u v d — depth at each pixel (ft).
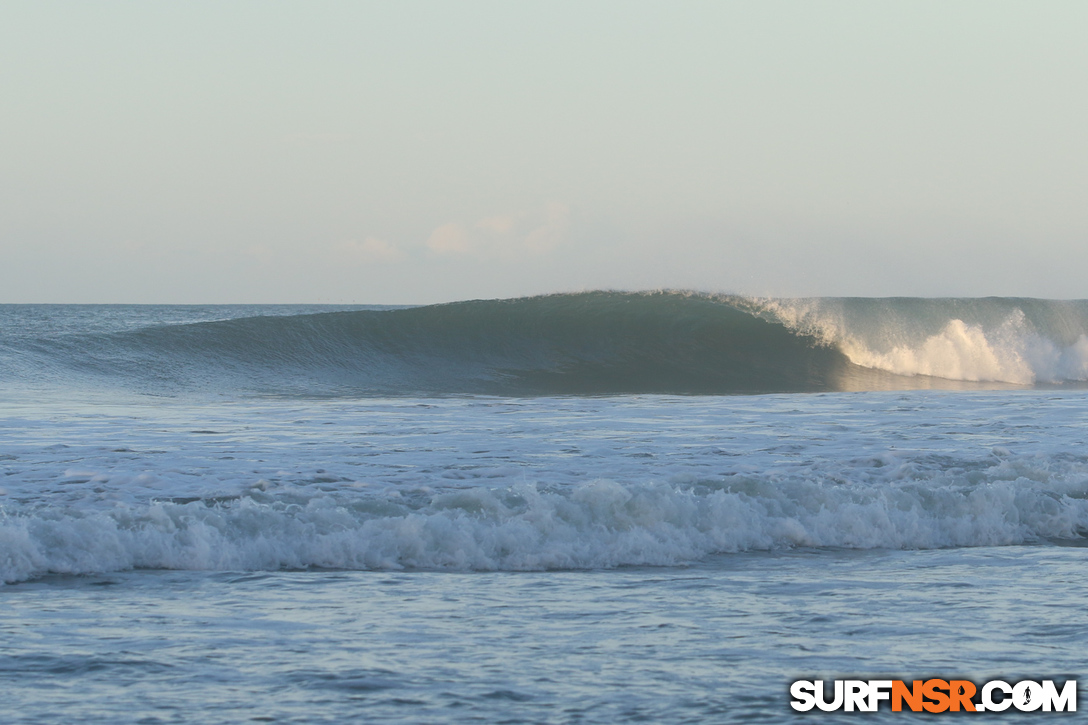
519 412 197.57
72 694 48.83
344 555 82.74
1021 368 334.03
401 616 65.67
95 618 63.93
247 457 130.41
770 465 127.03
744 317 340.39
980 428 170.09
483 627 62.90
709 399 235.81
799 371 319.88
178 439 149.48
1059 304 355.77
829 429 167.84
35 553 76.74
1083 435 161.07
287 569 80.38
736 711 47.34
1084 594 73.46
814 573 81.56
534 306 337.72
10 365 255.09
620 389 283.18
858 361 331.98
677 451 139.33
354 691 49.70
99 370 263.08
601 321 336.49
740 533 92.17
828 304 348.18
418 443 146.72
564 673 53.01
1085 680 53.01
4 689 49.34
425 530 85.46
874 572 82.02
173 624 62.64
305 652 56.54
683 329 333.83
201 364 281.13
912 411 200.75
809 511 98.43
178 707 47.19
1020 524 100.12
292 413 193.67
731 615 66.69
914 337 338.54
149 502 98.43
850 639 60.49
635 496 93.86
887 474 118.42
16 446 138.41
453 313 331.36
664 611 67.82
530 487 97.76
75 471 115.75
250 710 46.88
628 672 53.26
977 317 349.41
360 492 104.42
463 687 50.42
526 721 45.73
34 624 62.08
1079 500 104.22
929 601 71.05
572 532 88.53
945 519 98.63
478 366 310.65
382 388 272.92
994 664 55.57
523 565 83.35
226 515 85.92
